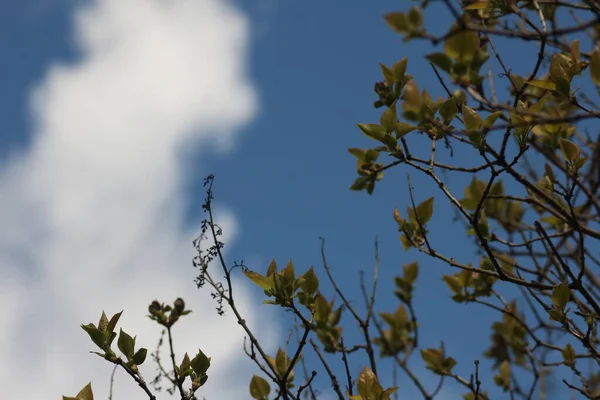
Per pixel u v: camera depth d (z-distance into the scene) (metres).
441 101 3.36
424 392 4.06
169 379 2.74
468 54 2.96
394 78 3.40
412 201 3.53
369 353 3.76
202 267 3.09
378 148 3.39
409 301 4.58
